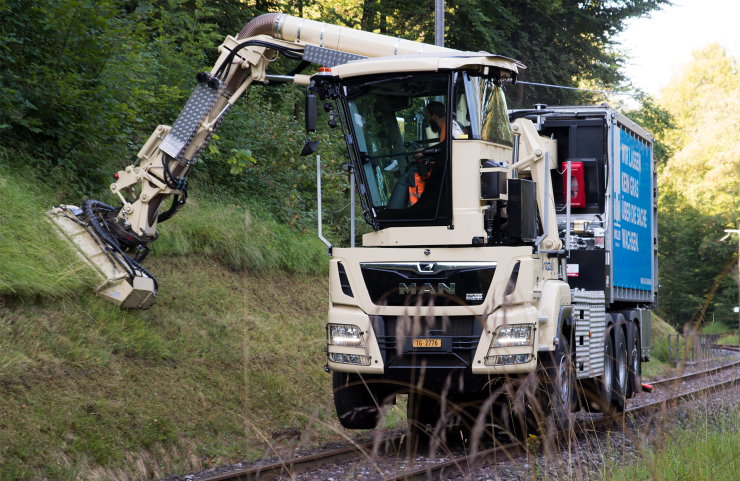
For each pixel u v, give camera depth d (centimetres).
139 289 1246
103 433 941
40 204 1348
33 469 816
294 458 988
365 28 3703
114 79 1662
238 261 1817
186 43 2272
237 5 2925
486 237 1127
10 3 1488
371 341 1088
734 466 796
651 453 720
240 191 2188
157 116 2028
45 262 1186
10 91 1420
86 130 1581
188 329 1376
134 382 1095
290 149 2400
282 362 1450
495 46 4088
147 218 1322
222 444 1080
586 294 1399
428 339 1065
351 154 1209
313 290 2012
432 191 1146
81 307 1179
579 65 4834
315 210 2373
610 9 4775
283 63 2762
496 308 1066
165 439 1007
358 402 1194
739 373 1129
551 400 1062
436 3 2284
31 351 1006
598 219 1634
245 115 2327
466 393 1147
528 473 802
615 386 1555
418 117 1164
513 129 1323
